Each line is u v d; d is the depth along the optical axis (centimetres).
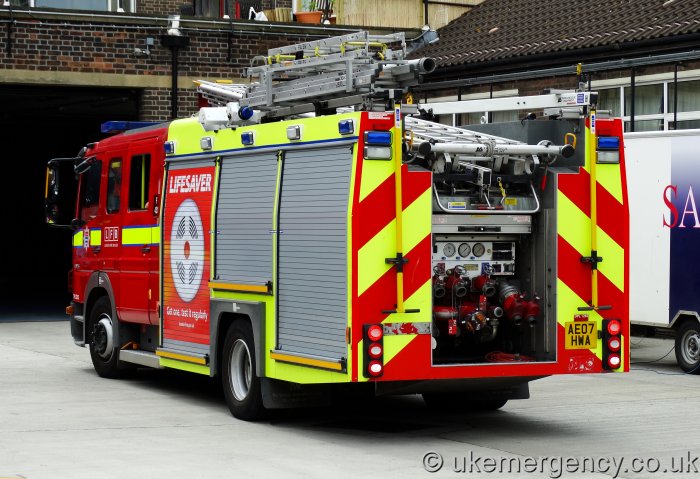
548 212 1155
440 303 1148
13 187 4056
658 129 2281
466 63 2691
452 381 1115
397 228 1074
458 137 1173
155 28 2481
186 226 1358
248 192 1235
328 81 1165
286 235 1164
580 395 1465
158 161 1447
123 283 1531
